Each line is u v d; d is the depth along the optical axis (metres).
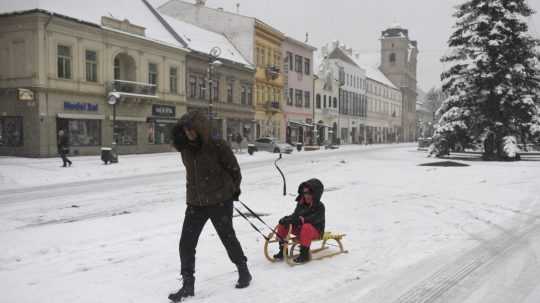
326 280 5.29
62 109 27.53
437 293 4.93
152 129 34.81
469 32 32.47
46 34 26.56
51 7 27.53
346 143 79.12
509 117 31.81
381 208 10.50
